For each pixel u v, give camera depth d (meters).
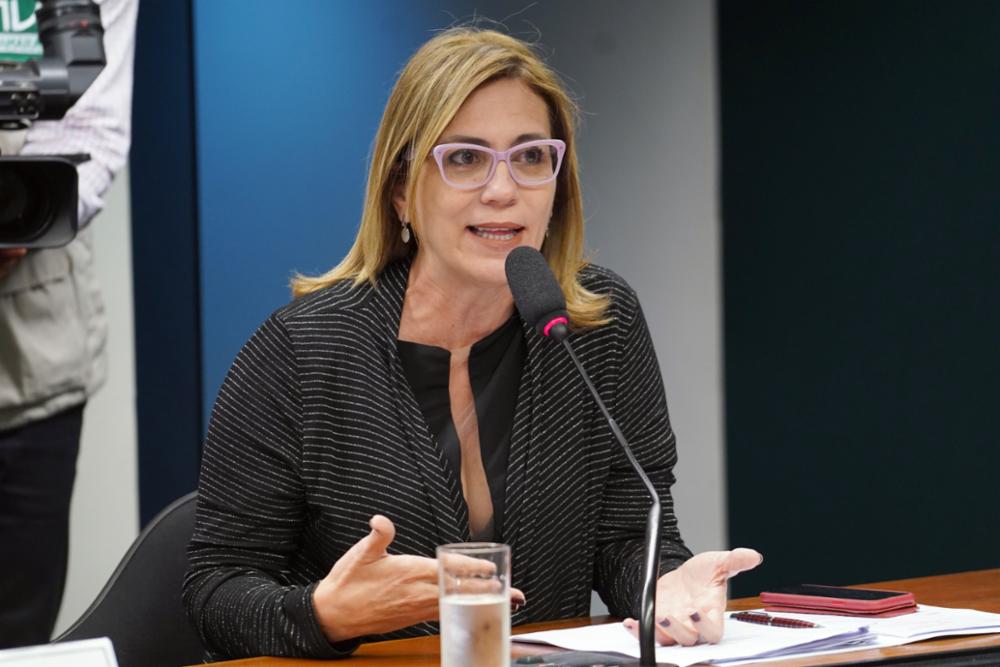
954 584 6.77
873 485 14.34
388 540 5.30
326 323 6.48
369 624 5.33
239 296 12.29
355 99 12.87
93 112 9.65
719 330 16.17
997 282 12.97
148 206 12.49
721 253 16.14
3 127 8.62
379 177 6.54
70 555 12.30
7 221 8.49
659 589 5.60
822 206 14.84
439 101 6.11
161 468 12.54
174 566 6.93
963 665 5.05
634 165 15.79
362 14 12.89
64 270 9.69
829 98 14.72
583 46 15.23
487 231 6.16
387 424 6.40
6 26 9.82
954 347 13.44
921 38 13.70
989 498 13.09
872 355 14.31
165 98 12.27
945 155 13.49
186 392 12.30
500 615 4.34
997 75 12.95
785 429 15.34
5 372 9.38
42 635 9.83
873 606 5.78
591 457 6.81
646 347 7.17
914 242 13.84
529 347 6.68
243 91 12.27
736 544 15.91
